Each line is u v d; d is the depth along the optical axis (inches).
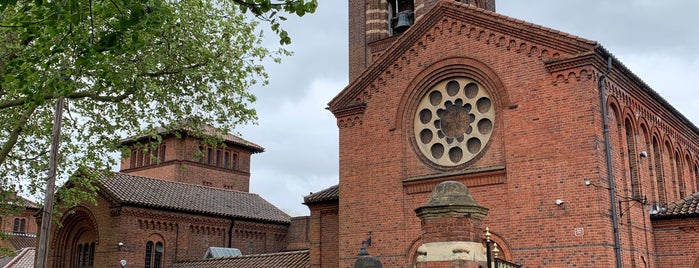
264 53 1080.8
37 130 1090.7
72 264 1603.1
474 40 978.1
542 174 882.1
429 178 970.7
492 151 938.1
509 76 936.3
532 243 871.1
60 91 668.7
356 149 1059.3
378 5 1446.9
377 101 1055.0
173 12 898.1
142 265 1507.1
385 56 1056.8
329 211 1234.0
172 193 1704.0
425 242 572.7
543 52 913.5
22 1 603.8
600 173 840.9
